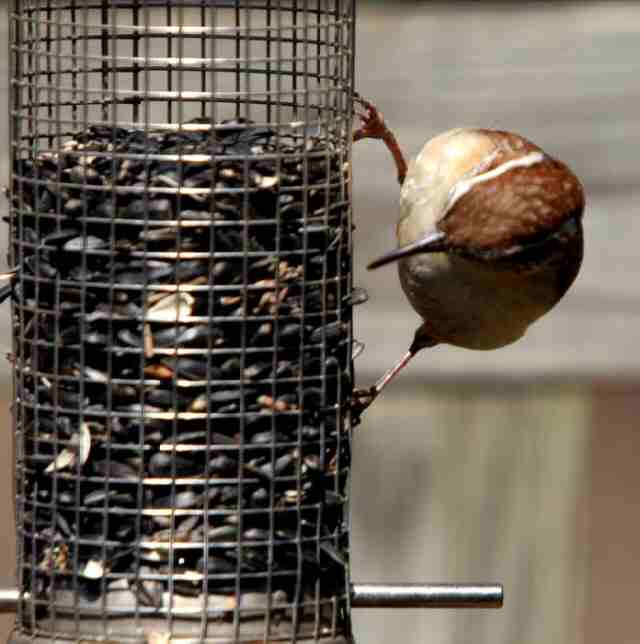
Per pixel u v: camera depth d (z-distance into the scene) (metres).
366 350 13.41
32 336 10.89
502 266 11.70
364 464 13.69
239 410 10.63
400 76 13.37
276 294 10.66
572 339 13.52
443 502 13.71
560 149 13.45
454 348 13.52
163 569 10.55
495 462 13.72
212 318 10.59
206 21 12.91
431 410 13.66
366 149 13.38
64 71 11.34
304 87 11.14
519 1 13.44
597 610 16.27
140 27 11.03
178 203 10.55
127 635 10.51
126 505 10.60
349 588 10.93
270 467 10.68
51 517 10.75
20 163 10.97
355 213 13.39
